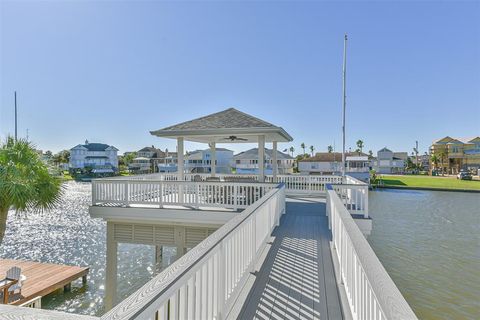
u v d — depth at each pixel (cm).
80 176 5581
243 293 311
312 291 316
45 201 652
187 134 935
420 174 6531
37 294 806
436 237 1631
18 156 608
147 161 6694
